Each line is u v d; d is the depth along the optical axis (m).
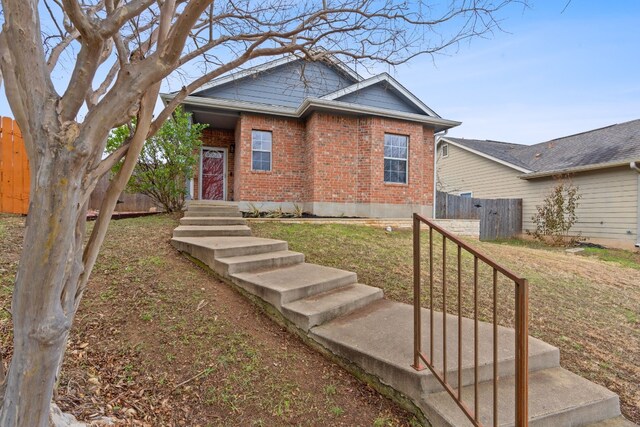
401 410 2.30
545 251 9.65
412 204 10.32
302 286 3.47
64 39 1.79
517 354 1.64
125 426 1.90
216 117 9.77
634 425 2.23
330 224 8.30
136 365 2.44
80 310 2.93
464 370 2.35
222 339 2.84
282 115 9.90
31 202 1.11
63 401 1.94
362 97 10.38
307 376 2.58
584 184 12.09
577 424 2.15
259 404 2.24
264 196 9.79
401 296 4.12
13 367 1.18
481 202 13.10
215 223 6.36
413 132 10.39
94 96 1.68
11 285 3.09
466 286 4.77
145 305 3.15
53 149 1.09
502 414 2.01
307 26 2.23
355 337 2.82
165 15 1.50
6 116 5.46
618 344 3.57
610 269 7.29
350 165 9.90
